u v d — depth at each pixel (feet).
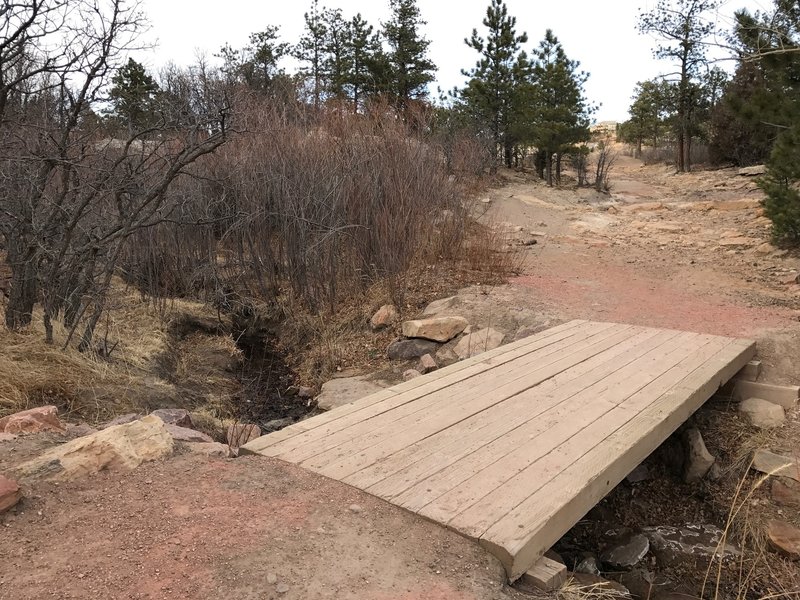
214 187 31.30
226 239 33.12
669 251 38.65
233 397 23.79
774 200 36.22
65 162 18.10
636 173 102.42
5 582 7.83
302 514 9.59
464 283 29.99
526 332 23.70
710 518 15.76
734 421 17.90
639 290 29.22
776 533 14.17
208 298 31.63
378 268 29.66
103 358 20.61
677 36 29.30
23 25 16.67
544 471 10.90
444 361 23.56
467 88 83.76
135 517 9.45
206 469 11.16
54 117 20.67
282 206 30.27
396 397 14.62
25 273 19.12
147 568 8.18
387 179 30.30
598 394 14.83
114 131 25.18
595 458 11.39
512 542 8.82
